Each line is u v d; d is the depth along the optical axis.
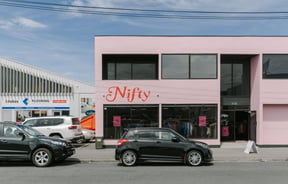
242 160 11.74
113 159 11.84
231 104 17.44
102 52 16.03
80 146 16.95
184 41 16.17
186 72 16.17
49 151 10.19
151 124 16.05
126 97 16.09
